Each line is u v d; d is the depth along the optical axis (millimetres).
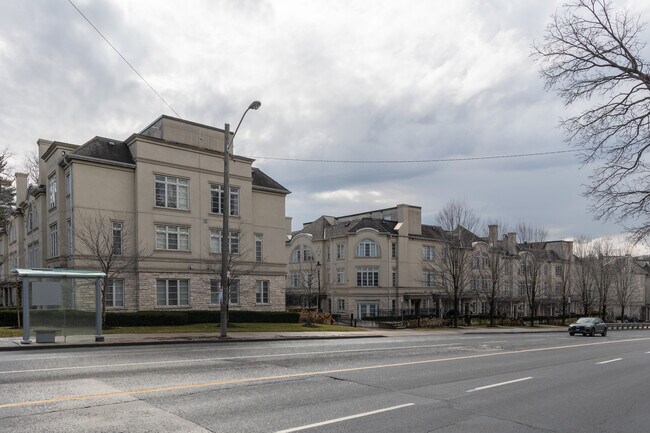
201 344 19594
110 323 24953
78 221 27125
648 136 11539
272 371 12016
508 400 9586
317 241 59750
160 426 6879
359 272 54312
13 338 18875
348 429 7066
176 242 31094
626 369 15070
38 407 7719
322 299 58625
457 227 45250
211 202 33062
